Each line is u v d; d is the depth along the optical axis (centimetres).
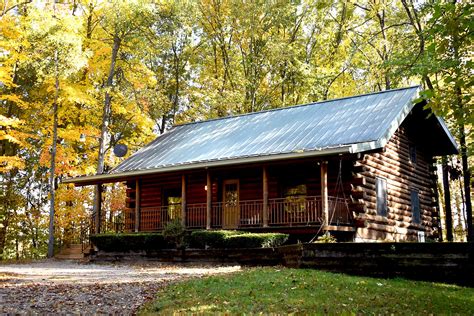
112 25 2691
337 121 2006
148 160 2322
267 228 1867
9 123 2420
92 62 2819
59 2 2831
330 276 1170
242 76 3650
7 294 1014
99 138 2833
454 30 837
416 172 2339
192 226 2200
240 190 2172
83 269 1639
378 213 1920
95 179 2272
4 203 3209
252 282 1078
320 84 3369
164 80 3659
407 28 2966
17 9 2773
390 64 2075
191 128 2627
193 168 1981
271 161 1825
